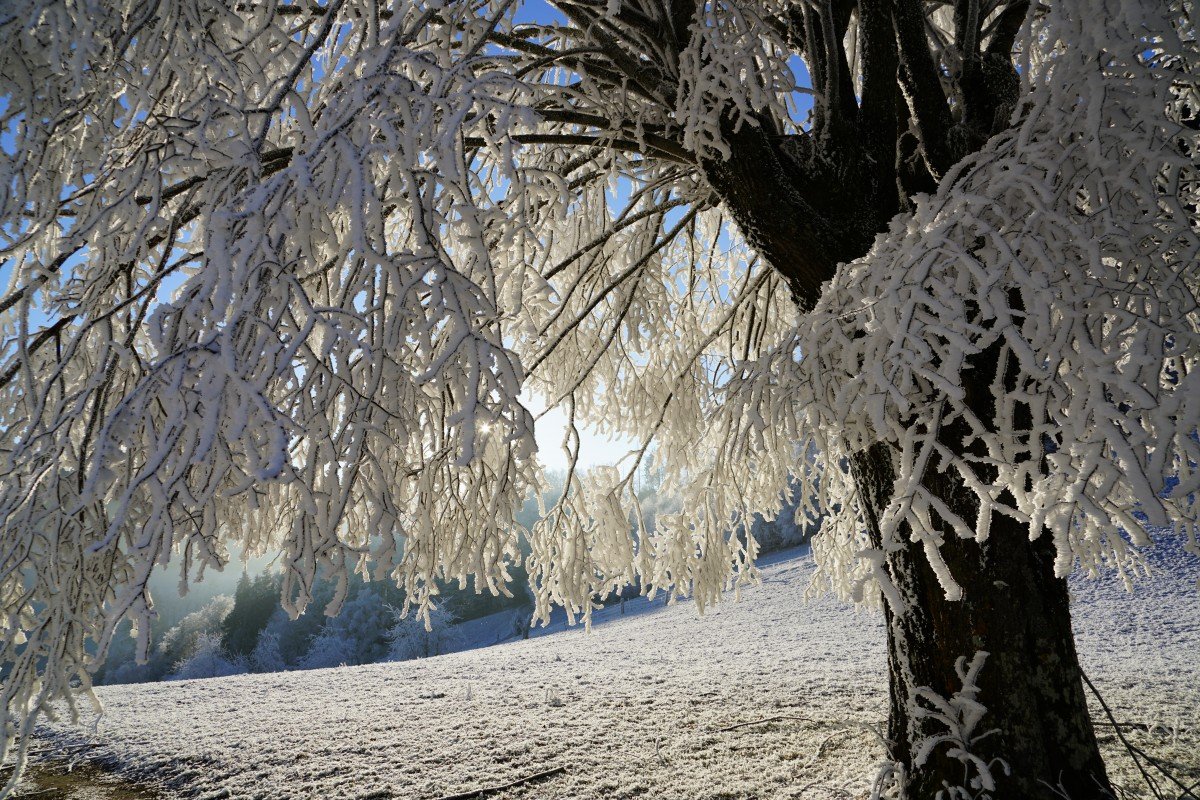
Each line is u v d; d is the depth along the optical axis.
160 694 11.09
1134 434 1.76
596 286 5.87
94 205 2.57
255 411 1.69
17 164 2.32
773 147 3.70
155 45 2.40
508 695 9.12
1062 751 2.99
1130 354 1.88
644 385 6.45
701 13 3.16
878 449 3.45
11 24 2.21
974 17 3.48
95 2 2.15
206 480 1.78
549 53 3.62
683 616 18.44
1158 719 5.52
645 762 5.75
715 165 3.61
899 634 3.43
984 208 2.34
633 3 3.72
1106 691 6.86
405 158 1.84
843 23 4.13
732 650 12.00
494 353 1.78
